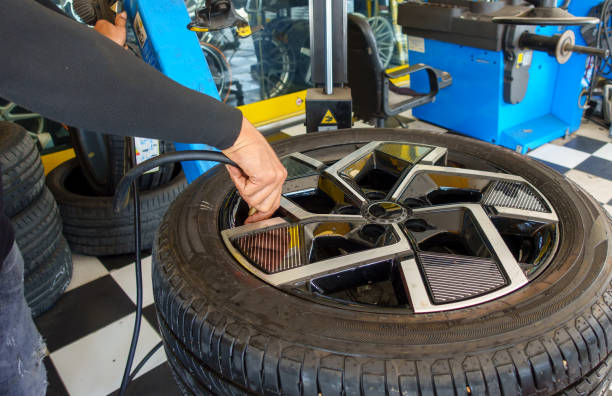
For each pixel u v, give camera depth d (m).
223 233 0.88
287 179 1.07
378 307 0.71
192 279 0.77
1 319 0.63
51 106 0.44
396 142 1.20
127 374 1.15
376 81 2.31
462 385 0.59
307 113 1.55
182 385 0.85
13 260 0.65
